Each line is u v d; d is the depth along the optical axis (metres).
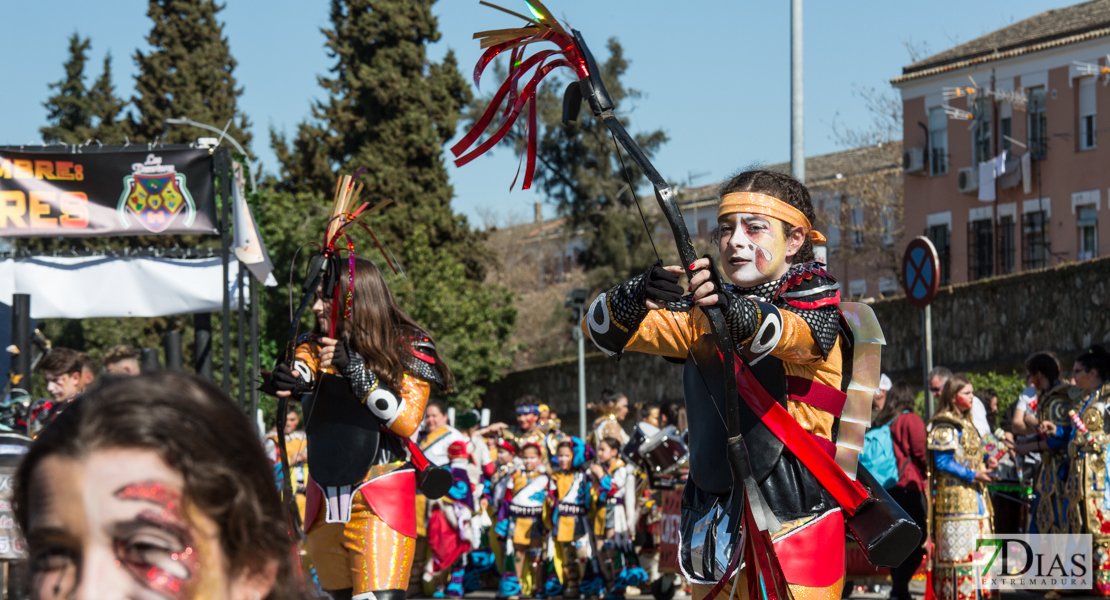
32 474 1.01
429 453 10.06
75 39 36.25
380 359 4.30
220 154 7.80
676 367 24.89
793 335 2.77
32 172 7.69
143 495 0.98
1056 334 18.44
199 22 35.09
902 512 2.96
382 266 26.64
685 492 3.13
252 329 8.99
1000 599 8.20
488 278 47.53
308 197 24.70
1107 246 27.08
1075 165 27.78
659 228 35.34
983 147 30.12
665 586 8.79
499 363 28.06
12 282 8.86
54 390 5.99
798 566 2.80
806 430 2.95
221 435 1.02
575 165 34.72
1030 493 8.39
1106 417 7.48
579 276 44.50
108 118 34.81
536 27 2.86
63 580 1.01
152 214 7.76
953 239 31.02
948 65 30.88
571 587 10.21
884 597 8.89
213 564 1.03
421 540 10.51
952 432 7.32
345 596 4.39
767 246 2.97
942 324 20.88
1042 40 28.67
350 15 33.03
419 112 32.06
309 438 4.40
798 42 10.85
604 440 9.98
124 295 8.98
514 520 10.48
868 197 34.53
